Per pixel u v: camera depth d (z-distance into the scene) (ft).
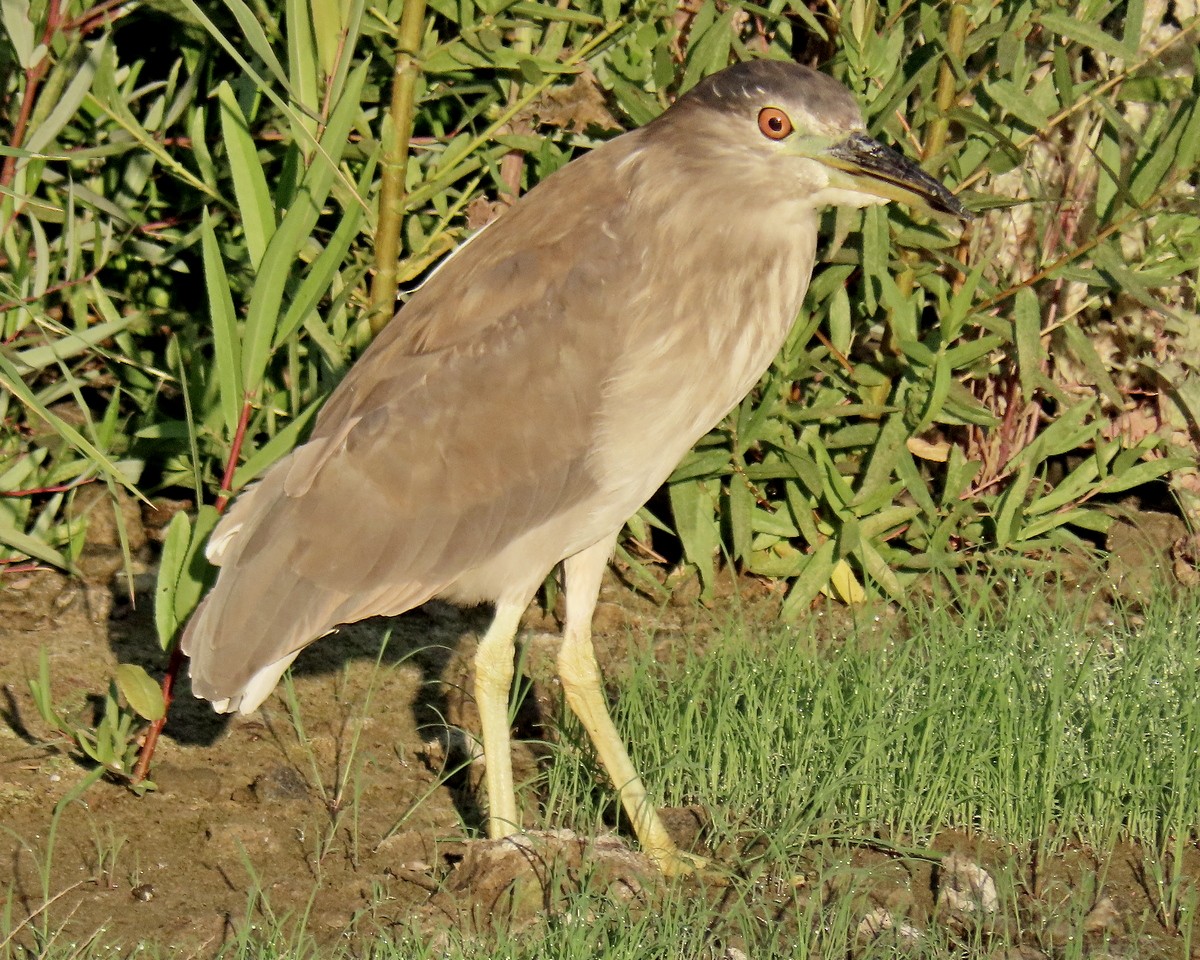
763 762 28.73
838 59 34.40
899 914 25.16
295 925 25.03
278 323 31.58
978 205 34.22
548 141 34.45
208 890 25.95
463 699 32.63
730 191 26.76
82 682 31.76
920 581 36.91
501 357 26.66
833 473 35.94
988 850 27.68
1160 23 37.83
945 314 34.53
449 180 33.53
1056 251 37.63
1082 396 39.19
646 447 27.25
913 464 36.17
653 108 33.63
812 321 34.96
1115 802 27.73
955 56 32.89
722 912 25.50
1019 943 24.91
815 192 26.78
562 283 26.91
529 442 26.66
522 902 25.23
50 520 35.12
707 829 28.14
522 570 27.20
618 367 26.76
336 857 27.12
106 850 26.81
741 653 31.94
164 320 37.99
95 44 33.09
